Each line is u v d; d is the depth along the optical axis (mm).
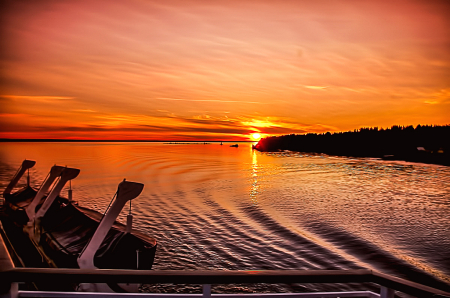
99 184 37438
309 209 25562
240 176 50719
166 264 13391
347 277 1811
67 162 74188
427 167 73375
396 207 26922
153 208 24766
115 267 7305
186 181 43375
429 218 23031
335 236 18047
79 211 10875
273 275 1785
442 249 16078
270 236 17609
